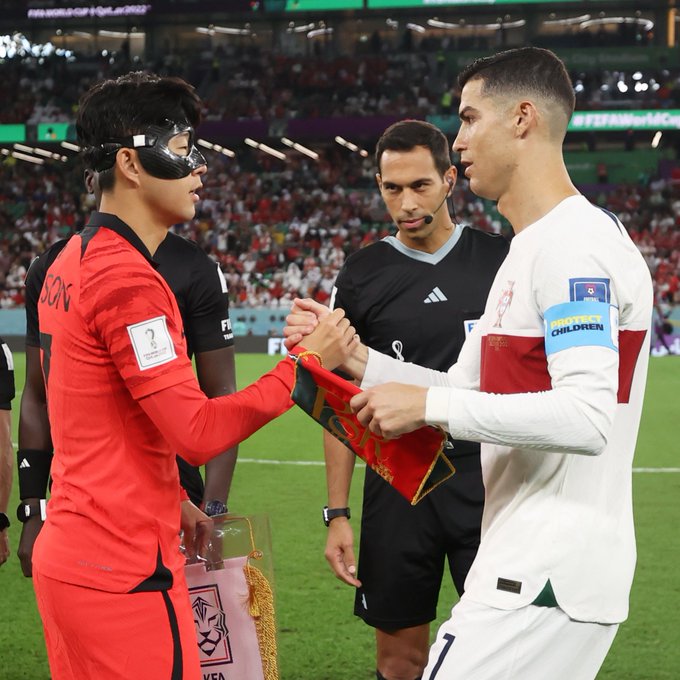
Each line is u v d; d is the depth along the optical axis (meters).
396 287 3.15
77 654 2.04
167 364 1.95
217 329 3.16
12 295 21.59
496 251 3.23
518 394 1.84
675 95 29.03
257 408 2.04
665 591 4.79
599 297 1.83
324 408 2.13
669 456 8.52
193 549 2.42
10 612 4.54
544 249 1.91
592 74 30.06
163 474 2.07
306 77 31.36
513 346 1.97
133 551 2.00
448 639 1.99
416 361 3.17
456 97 29.84
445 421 1.87
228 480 3.14
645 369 2.04
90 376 1.99
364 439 2.13
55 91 30.75
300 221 26.17
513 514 1.98
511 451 2.01
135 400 1.97
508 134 2.03
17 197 28.34
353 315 3.23
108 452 2.00
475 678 1.94
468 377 2.30
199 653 2.39
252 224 26.06
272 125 28.59
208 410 1.97
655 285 20.44
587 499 1.95
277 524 6.21
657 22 32.38
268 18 33.72
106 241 2.03
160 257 3.05
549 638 1.94
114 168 2.09
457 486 3.00
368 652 4.06
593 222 1.91
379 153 3.14
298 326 2.22
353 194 27.98
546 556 1.92
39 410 2.96
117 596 1.99
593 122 27.52
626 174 29.34
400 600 3.08
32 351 3.02
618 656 3.98
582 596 1.93
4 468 2.96
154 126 2.07
